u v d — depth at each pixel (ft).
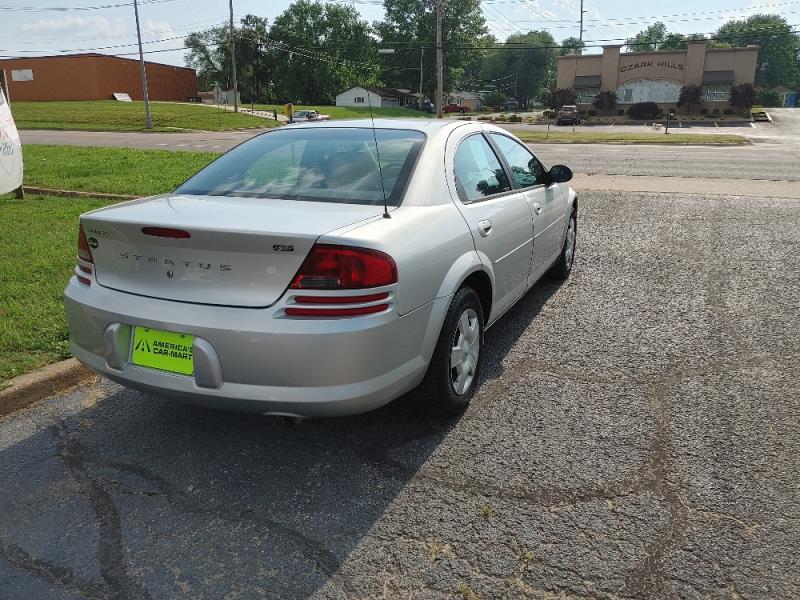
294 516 8.81
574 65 211.00
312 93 330.95
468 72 414.00
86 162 50.49
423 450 10.41
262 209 9.62
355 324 8.50
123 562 7.98
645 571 7.68
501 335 15.39
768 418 11.26
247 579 7.66
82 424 11.42
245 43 331.98
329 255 8.39
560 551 8.04
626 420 11.27
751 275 19.85
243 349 8.54
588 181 41.47
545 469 9.81
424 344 9.90
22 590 7.52
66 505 9.11
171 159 53.26
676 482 9.43
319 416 8.87
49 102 197.26
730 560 7.84
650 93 204.23
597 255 22.61
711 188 37.17
